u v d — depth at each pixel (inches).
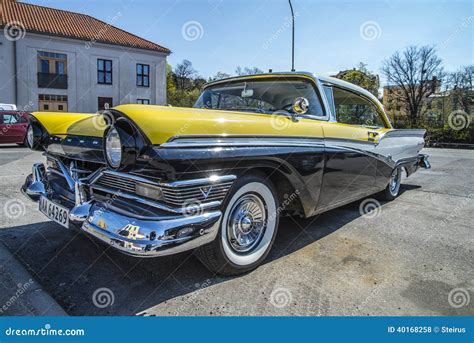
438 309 81.7
